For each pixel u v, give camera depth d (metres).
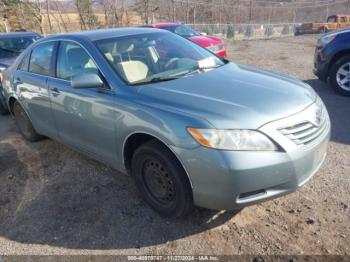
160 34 4.08
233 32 28.09
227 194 2.52
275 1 68.69
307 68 9.60
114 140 3.23
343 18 32.81
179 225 3.00
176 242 2.82
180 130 2.61
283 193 2.66
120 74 3.25
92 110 3.36
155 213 3.18
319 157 2.88
